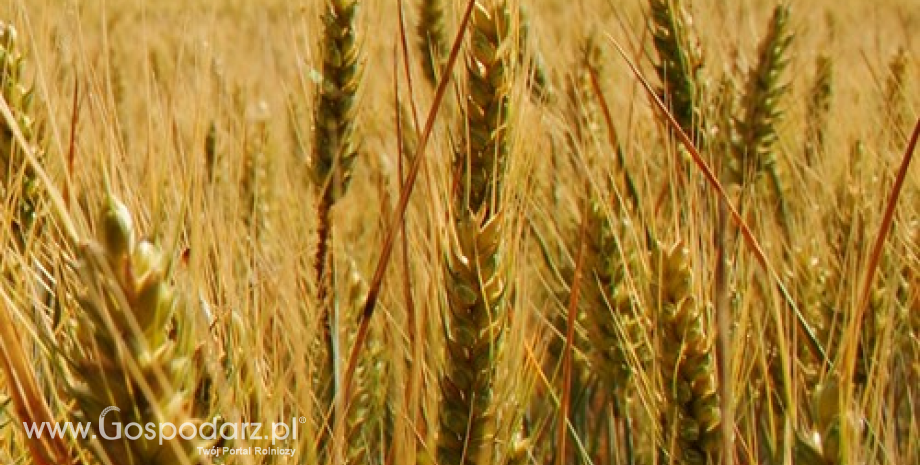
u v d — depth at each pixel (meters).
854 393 0.86
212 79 0.91
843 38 1.22
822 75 1.09
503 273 0.76
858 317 0.72
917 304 0.91
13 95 0.79
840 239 0.91
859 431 0.73
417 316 0.76
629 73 0.93
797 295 0.89
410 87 0.77
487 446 0.76
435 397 0.76
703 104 0.91
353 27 0.86
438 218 0.76
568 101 0.95
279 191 0.96
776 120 0.97
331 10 0.86
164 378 0.66
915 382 0.89
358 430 0.81
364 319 0.75
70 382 0.67
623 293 0.87
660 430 0.80
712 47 0.98
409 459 0.75
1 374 0.74
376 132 0.95
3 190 0.79
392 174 0.93
